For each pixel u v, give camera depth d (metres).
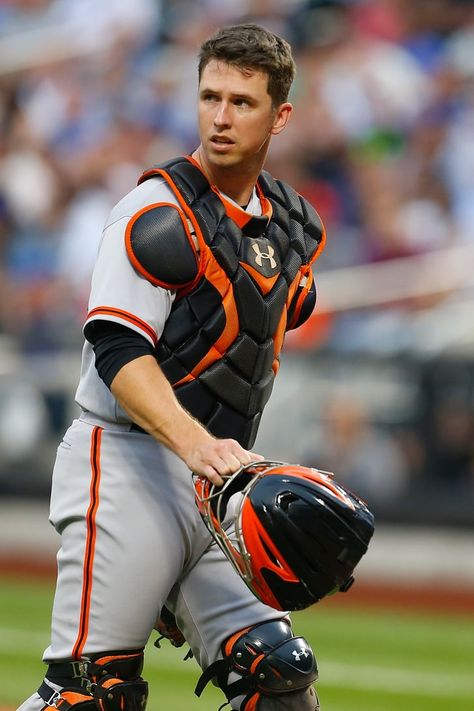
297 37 47.06
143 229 9.19
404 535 38.16
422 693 20.83
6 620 27.81
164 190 9.51
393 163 44.44
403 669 23.39
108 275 9.27
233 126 9.37
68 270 46.66
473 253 42.59
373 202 44.22
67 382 43.38
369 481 38.88
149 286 9.25
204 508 9.17
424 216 43.53
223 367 9.74
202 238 9.40
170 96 48.38
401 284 42.59
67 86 49.78
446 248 42.91
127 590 9.55
